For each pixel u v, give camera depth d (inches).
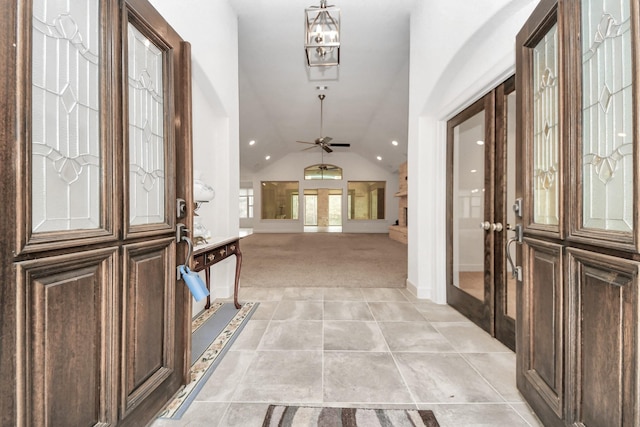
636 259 31.1
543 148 51.9
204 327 88.2
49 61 34.5
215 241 92.9
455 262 105.9
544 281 47.7
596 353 36.6
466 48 84.3
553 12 45.1
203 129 105.4
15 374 28.9
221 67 109.3
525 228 53.1
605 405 35.1
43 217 33.5
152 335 49.6
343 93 229.1
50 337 32.5
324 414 50.9
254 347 75.7
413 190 123.2
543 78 51.8
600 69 38.8
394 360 69.5
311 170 460.8
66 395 34.5
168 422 49.2
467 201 98.7
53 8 35.0
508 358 70.9
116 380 41.2
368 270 171.8
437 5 98.3
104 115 40.6
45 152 33.8
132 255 44.9
